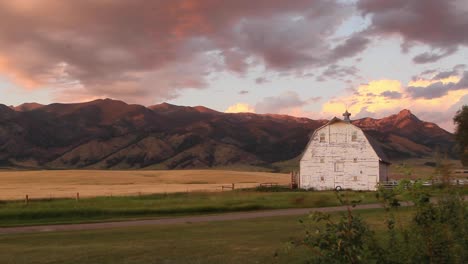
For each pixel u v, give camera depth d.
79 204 41.28
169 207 39.03
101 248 18.73
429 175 9.34
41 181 114.94
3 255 17.39
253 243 19.33
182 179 127.75
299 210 38.25
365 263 8.52
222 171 160.62
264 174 152.75
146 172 152.12
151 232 24.70
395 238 9.30
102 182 114.50
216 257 16.16
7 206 39.06
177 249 18.11
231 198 47.72
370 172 72.06
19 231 27.14
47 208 37.12
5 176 127.50
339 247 8.14
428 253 8.82
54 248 19.11
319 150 75.00
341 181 73.38
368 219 22.31
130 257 16.53
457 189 9.35
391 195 9.20
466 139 77.44
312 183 74.69
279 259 15.33
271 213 36.16
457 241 8.93
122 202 43.28
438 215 8.97
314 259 9.24
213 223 29.16
